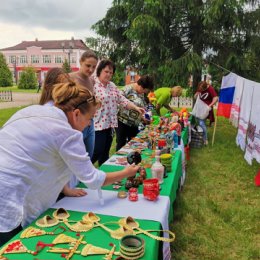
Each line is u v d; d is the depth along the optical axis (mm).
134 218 1739
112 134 3824
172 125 3721
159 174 2293
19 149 1581
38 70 55125
